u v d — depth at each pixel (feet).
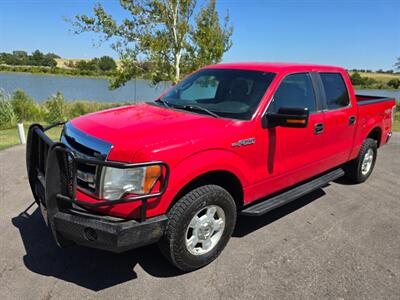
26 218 14.38
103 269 11.09
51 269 11.00
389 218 15.49
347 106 16.53
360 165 18.99
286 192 14.23
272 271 11.19
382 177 21.45
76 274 10.78
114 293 9.95
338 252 12.47
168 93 15.20
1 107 44.98
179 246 10.18
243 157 11.44
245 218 15.07
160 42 45.62
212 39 48.03
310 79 14.57
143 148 9.27
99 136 10.04
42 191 10.52
